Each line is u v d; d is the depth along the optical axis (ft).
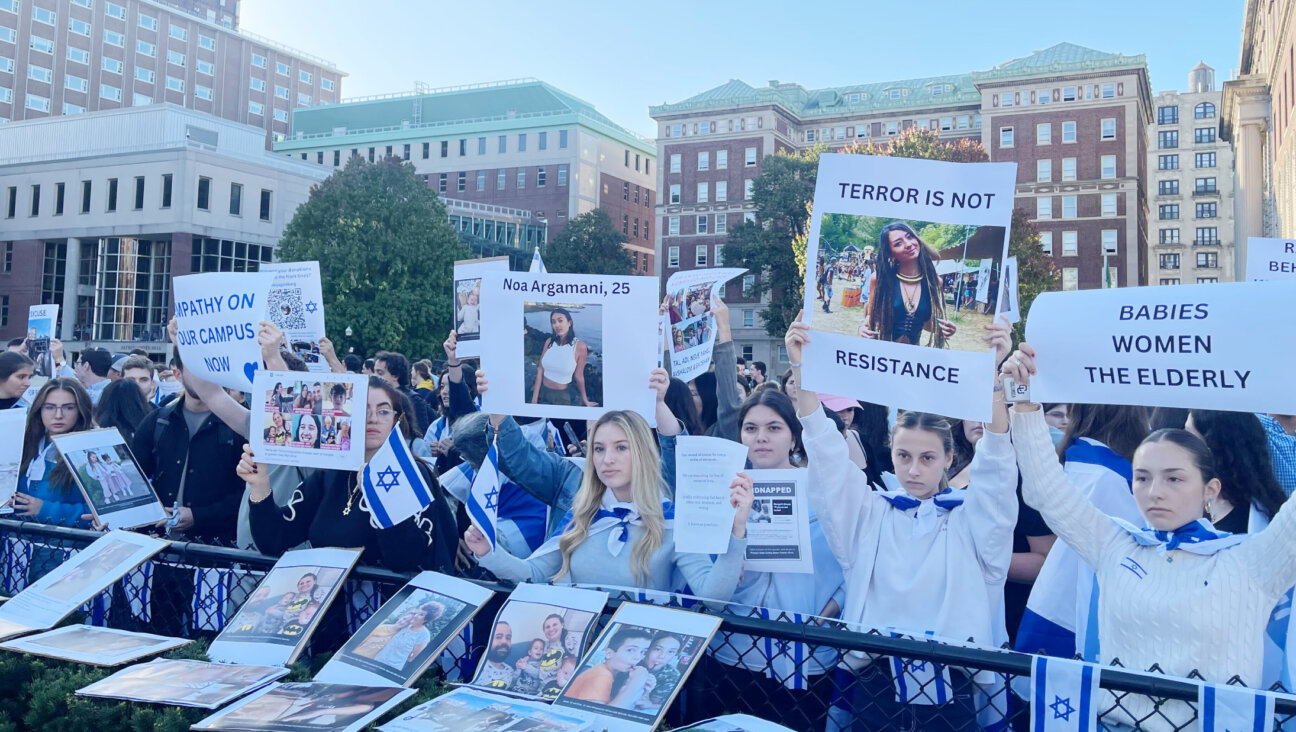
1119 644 9.65
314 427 12.44
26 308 191.72
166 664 11.34
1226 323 9.25
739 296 246.27
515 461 13.48
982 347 10.24
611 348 12.53
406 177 153.99
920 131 145.89
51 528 14.74
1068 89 217.97
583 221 240.53
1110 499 12.34
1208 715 8.04
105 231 185.68
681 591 12.02
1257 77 148.25
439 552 12.76
